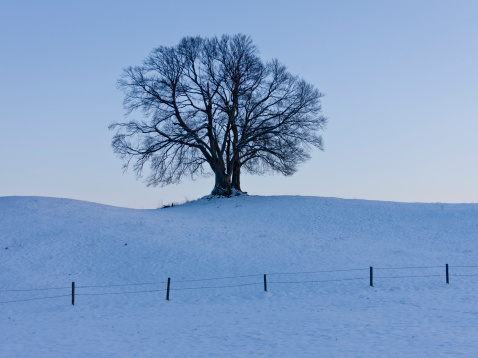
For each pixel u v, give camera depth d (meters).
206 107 53.97
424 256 30.84
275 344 14.71
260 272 28.16
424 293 22.48
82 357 14.09
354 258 30.61
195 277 27.77
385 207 47.66
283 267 28.92
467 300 20.52
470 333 14.85
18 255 31.61
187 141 51.59
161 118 51.88
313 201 51.38
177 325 18.48
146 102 51.47
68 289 26.06
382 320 17.41
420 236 36.97
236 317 19.55
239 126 52.69
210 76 53.09
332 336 15.35
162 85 51.75
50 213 42.12
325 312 19.56
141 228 38.03
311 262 29.83
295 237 36.97
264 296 23.88
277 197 54.94
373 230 39.38
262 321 18.42
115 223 39.56
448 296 21.55
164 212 48.44
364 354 13.01
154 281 27.33
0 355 14.47
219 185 55.59
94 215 42.41
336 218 43.72
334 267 28.52
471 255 30.75
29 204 44.81
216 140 54.44
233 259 30.81
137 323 19.20
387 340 14.43
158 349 14.80
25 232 36.41
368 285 24.69
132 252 32.19
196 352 14.25
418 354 12.72
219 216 45.53
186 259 30.83
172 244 33.88
